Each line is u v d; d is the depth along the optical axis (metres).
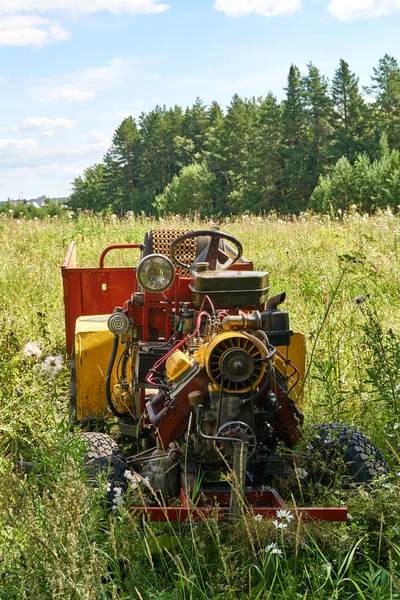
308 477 4.79
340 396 5.98
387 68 107.50
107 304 7.56
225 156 113.31
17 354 6.68
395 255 11.70
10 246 16.25
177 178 114.69
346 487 4.65
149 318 5.47
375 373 5.82
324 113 102.25
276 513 4.05
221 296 4.73
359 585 3.89
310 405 6.25
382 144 95.56
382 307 8.98
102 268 7.50
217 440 4.16
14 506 3.94
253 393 4.31
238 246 5.39
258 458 4.53
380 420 5.88
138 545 4.00
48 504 3.76
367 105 106.19
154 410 4.61
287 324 4.70
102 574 3.61
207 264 4.97
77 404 6.00
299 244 14.22
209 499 4.43
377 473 4.61
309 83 102.69
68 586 3.34
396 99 106.62
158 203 114.94
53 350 7.98
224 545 3.87
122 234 17.69
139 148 140.75
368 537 4.14
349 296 9.60
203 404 4.35
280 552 3.71
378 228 15.05
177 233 6.40
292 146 98.94
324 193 62.97
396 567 3.97
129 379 5.81
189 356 4.61
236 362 4.12
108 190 141.25
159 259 4.93
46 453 4.55
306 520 4.00
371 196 54.34
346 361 7.27
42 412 5.49
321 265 11.73
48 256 14.60
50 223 22.27
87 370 5.98
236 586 3.74
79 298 7.52
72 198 143.62
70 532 3.55
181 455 4.56
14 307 9.77
